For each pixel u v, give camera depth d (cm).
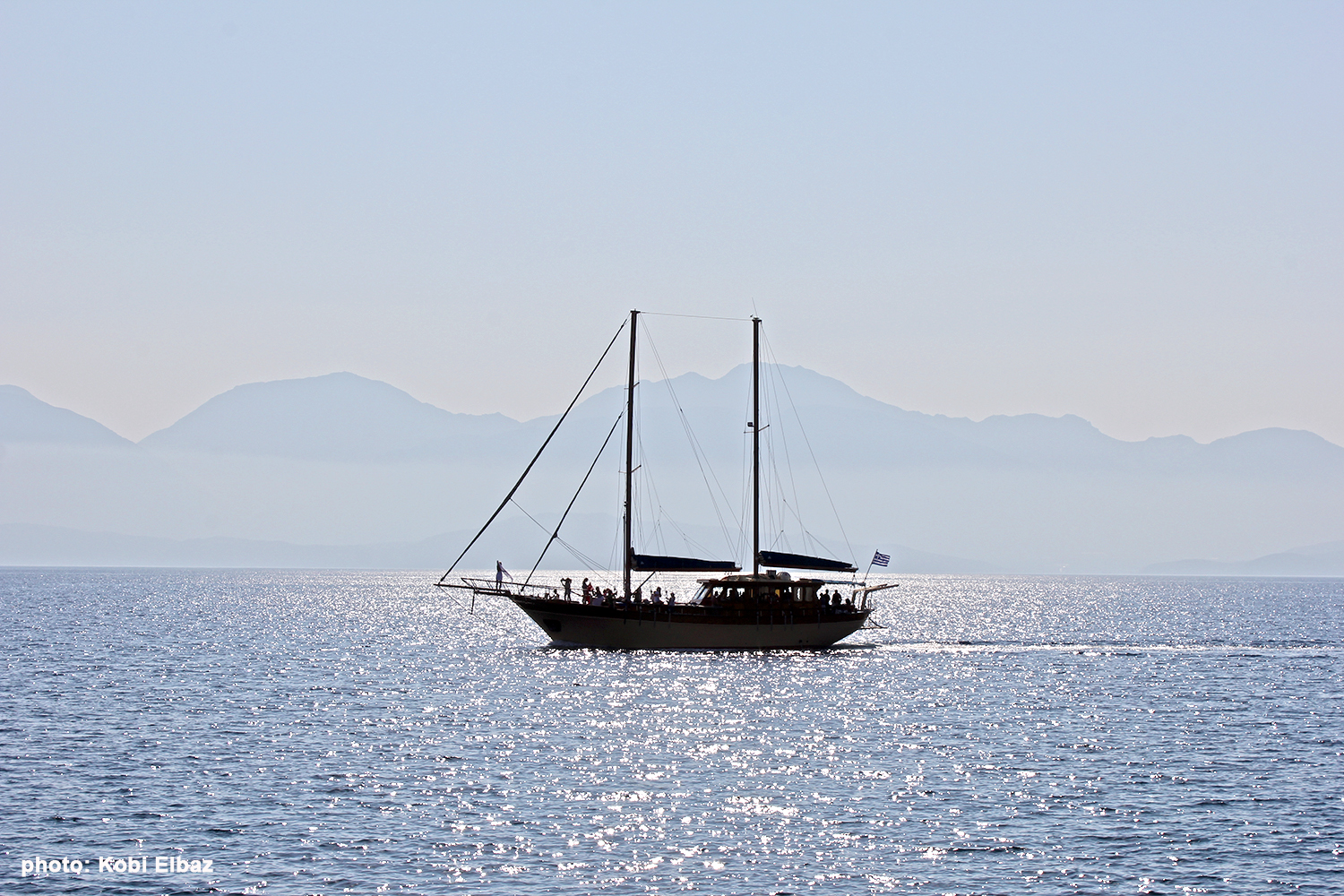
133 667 19175
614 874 7950
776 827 8994
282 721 13475
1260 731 13188
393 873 7956
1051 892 7712
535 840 8631
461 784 10288
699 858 8262
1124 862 8275
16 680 17012
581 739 12444
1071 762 11388
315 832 8794
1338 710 14850
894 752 11888
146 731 12681
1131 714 14438
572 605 19550
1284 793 10162
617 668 18925
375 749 11812
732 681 17300
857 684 17188
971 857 8344
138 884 7750
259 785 10194
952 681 17700
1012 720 13888
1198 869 8144
